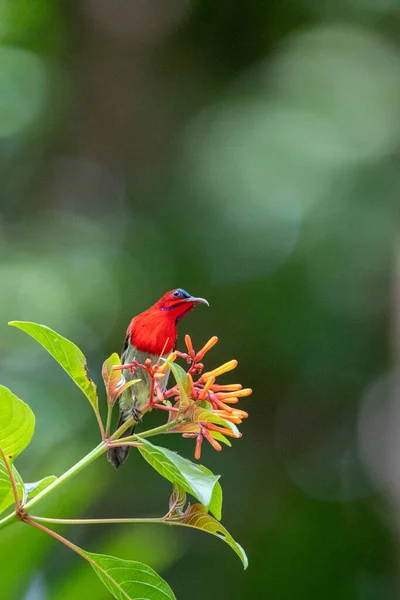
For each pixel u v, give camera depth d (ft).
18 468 37.73
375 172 47.93
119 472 41.55
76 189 51.70
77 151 52.44
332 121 49.75
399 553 45.62
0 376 40.73
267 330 44.93
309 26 52.95
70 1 52.47
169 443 42.14
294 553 44.06
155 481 41.98
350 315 45.60
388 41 52.44
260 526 44.60
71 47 53.16
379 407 47.09
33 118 51.93
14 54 51.93
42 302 42.93
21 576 18.83
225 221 46.85
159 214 49.11
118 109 52.85
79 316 43.11
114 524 40.96
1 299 42.93
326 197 47.01
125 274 45.60
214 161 49.16
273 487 46.16
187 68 53.52
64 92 52.60
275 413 47.37
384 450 47.24
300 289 45.19
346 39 52.39
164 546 20.15
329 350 45.60
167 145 52.29
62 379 41.73
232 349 45.03
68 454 38.60
